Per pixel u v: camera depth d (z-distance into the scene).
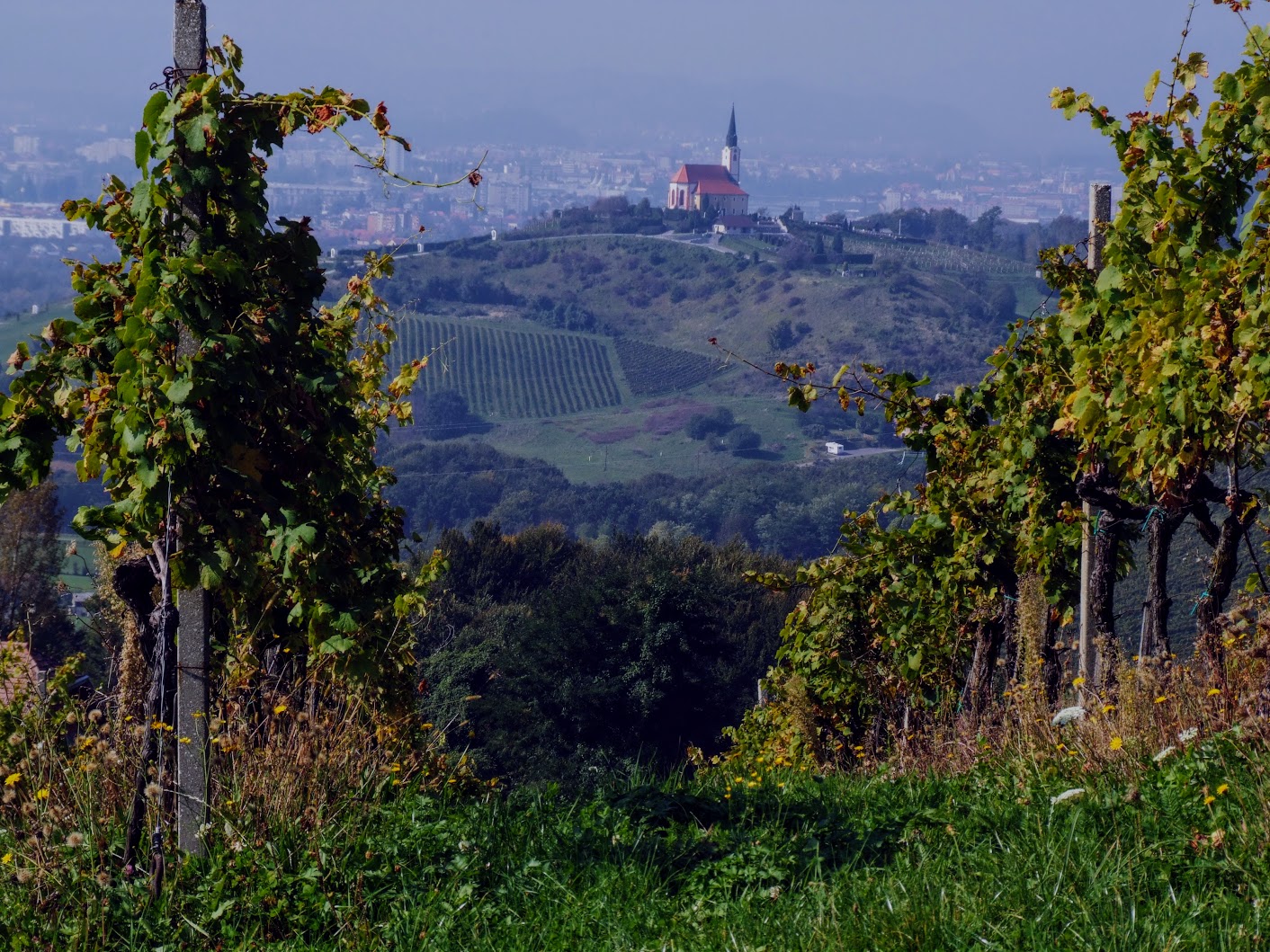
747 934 15.69
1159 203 26.05
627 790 23.28
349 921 17.69
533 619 140.75
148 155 20.11
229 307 20.83
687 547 199.38
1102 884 15.55
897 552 43.09
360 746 22.25
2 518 116.56
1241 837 16.33
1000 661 33.72
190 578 19.62
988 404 40.12
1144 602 29.77
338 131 20.39
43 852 18.89
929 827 20.06
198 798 19.77
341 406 23.98
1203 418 25.23
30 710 22.17
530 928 17.09
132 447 19.22
